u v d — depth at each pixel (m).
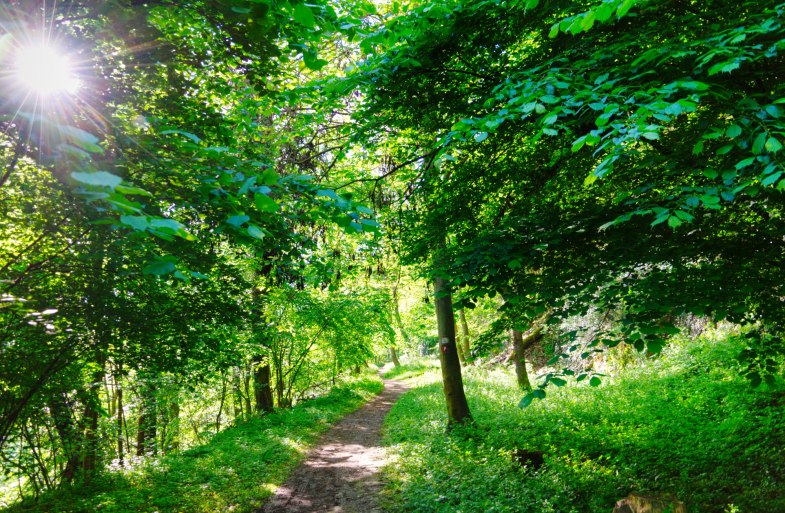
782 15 3.11
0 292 3.93
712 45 3.35
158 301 6.34
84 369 7.29
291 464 9.63
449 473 7.62
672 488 6.14
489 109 5.04
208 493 7.51
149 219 1.45
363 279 17.50
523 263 5.04
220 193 2.69
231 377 15.27
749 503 5.39
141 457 9.50
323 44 6.95
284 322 15.23
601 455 7.64
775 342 4.95
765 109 2.91
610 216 4.94
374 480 8.23
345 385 23.86
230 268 6.91
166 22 4.31
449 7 4.77
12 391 5.99
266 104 6.23
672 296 4.23
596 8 3.02
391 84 5.46
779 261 4.36
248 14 2.84
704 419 8.58
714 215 4.64
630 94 3.50
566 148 5.61
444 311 11.54
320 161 8.52
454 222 6.87
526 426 10.30
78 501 7.03
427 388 20.77
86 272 5.38
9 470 7.95
